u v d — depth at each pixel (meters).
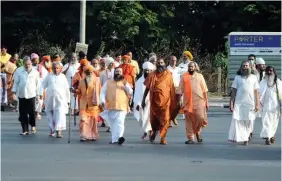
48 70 42.41
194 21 90.31
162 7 86.38
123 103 30.86
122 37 80.44
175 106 31.14
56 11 85.12
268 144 30.89
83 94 31.84
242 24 87.88
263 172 22.97
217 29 91.75
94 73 33.78
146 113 32.44
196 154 27.38
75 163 24.81
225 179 21.55
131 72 41.19
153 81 30.81
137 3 81.69
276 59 54.06
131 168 23.67
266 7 84.62
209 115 46.56
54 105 33.31
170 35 85.69
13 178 21.64
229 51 54.66
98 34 83.19
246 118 30.48
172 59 39.53
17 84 34.41
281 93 31.11
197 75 31.19
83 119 31.78
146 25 82.31
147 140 32.25
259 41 54.16
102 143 30.91
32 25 85.12
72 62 43.84
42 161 25.30
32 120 35.00
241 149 29.09
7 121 41.31
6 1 84.31
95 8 81.25
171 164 24.66
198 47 82.06
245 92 30.53
